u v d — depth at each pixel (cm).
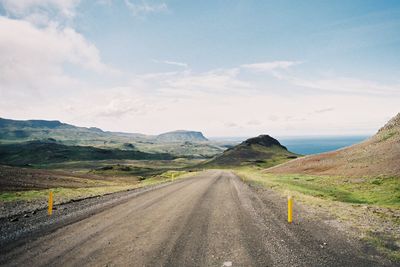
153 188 2983
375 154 6081
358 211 1662
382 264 805
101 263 780
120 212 1502
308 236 1065
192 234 1080
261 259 826
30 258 808
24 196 2167
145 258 823
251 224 1251
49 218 1327
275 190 2762
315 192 3275
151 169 17725
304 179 4981
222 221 1307
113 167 16838
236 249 909
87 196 2222
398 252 905
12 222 1235
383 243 995
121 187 3322
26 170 5169
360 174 4738
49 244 932
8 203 1798
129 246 926
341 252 895
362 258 847
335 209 1681
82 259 807
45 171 5756
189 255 853
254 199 2067
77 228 1144
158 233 1088
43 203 1809
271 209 1644
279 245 953
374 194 3180
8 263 770
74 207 1655
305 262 808
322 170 6431
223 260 816
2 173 3991
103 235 1048
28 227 1149
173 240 1000
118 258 819
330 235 1084
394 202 2745
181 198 2100
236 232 1114
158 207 1678
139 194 2377
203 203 1852
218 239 1017
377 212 1681
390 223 1334
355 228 1202
